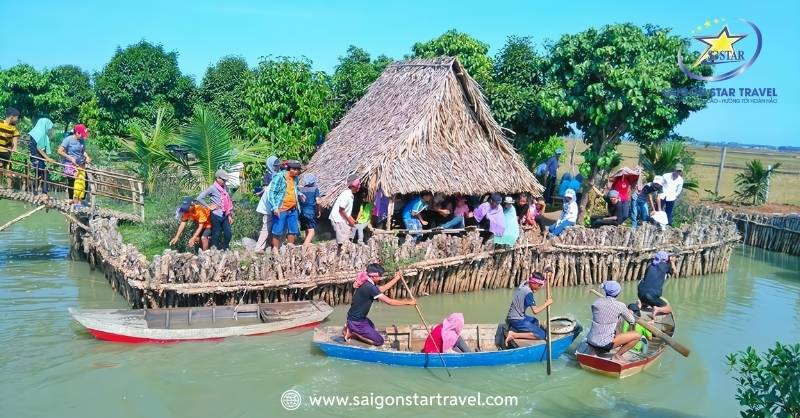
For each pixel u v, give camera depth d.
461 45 24.06
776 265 20.83
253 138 21.39
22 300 13.91
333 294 14.37
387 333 12.12
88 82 45.31
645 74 19.11
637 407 10.11
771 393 7.18
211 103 33.00
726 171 40.00
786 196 29.80
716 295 16.98
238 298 13.49
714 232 19.12
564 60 20.77
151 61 33.41
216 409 9.54
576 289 17.22
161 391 10.01
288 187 14.51
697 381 11.15
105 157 29.34
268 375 10.68
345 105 25.08
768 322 14.58
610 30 19.73
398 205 17.62
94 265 16.62
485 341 12.24
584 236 17.34
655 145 24.73
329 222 19.23
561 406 10.08
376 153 16.59
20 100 37.84
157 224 16.81
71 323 12.59
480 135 18.45
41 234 20.81
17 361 10.77
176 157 20.98
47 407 9.37
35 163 17.06
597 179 23.16
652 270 13.57
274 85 21.69
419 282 15.37
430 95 17.72
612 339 11.41
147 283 12.59
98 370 10.57
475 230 16.62
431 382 10.72
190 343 11.77
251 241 16.28
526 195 18.77
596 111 19.72
